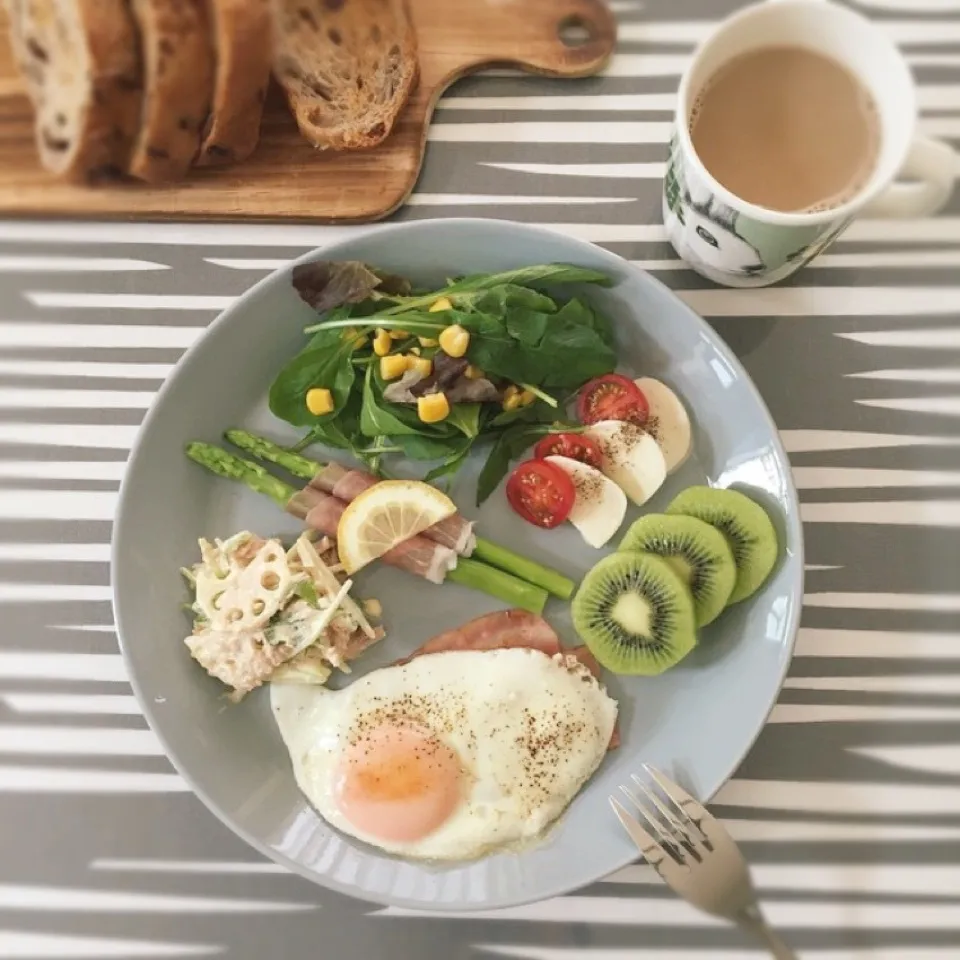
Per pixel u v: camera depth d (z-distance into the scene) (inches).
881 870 17.6
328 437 18.0
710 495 17.2
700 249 16.9
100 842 18.1
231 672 17.4
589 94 18.8
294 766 17.7
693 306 18.4
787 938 17.6
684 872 16.4
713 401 17.6
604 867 16.3
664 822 16.8
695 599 17.2
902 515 18.1
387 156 18.4
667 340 17.7
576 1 18.6
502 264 17.7
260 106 17.7
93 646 18.4
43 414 18.8
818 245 15.9
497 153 18.8
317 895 18.0
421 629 18.0
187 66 17.1
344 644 17.7
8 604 18.5
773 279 17.6
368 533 17.6
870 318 18.3
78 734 18.3
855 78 15.6
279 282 17.2
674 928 17.7
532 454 18.3
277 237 18.8
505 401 17.7
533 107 18.8
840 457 18.2
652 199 18.6
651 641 17.2
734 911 16.4
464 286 17.5
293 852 17.2
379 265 17.5
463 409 17.4
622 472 17.9
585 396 18.1
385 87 18.3
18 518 18.6
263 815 17.3
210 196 18.4
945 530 18.1
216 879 18.0
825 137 15.7
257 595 17.5
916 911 17.6
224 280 18.8
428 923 17.9
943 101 18.7
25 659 18.4
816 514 18.1
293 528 18.3
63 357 18.8
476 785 17.3
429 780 17.2
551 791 17.2
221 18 16.6
